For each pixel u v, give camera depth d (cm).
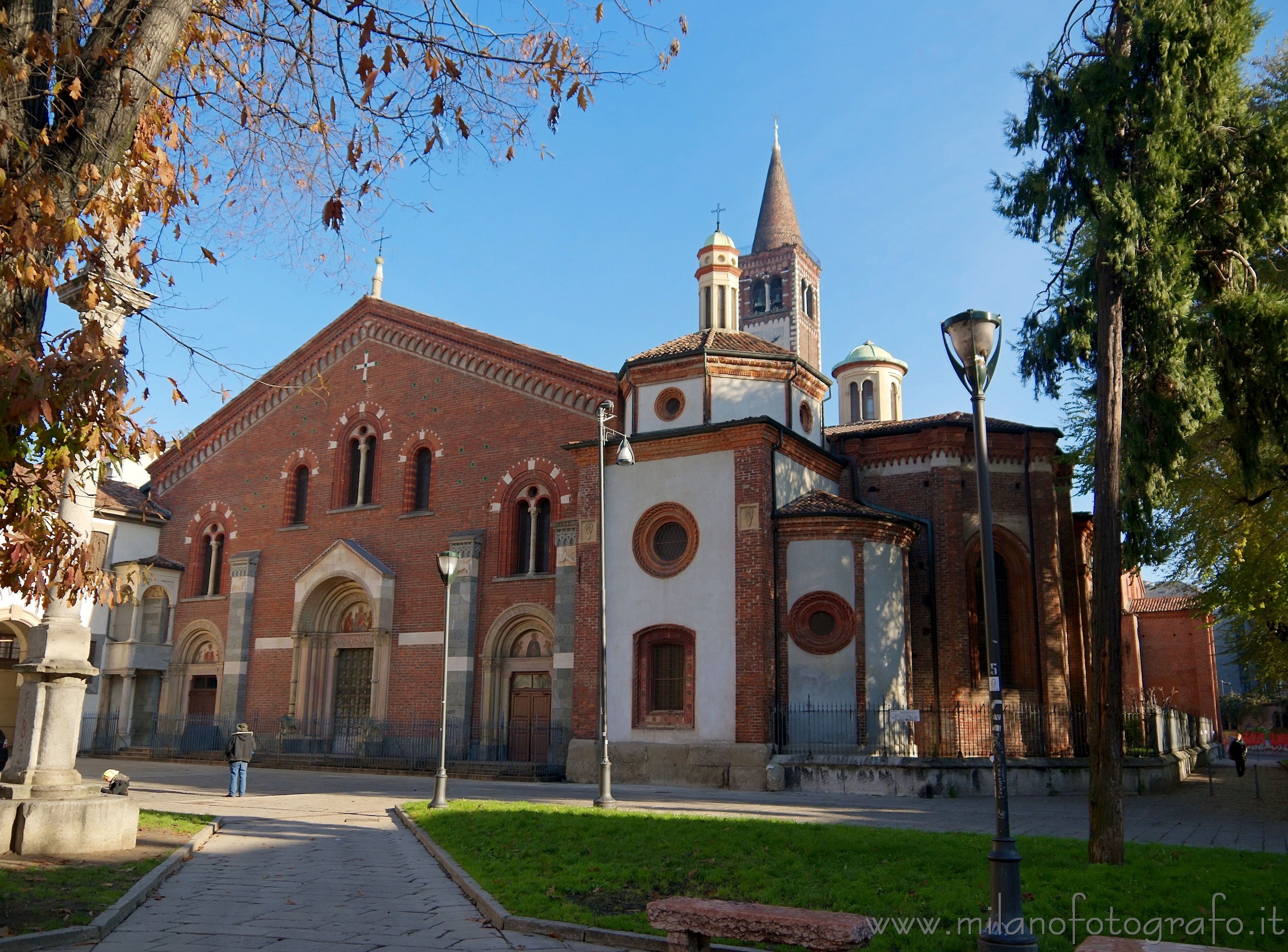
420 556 3381
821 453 3008
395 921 1034
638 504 2791
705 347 2917
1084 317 1675
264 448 3906
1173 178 1473
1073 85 1518
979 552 3108
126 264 1108
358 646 3469
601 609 2056
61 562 942
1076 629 3138
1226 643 3666
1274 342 1666
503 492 3256
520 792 2406
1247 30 1468
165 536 4069
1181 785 3017
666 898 1122
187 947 904
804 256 8644
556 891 1162
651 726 2617
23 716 1397
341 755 3300
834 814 1897
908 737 2680
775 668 2581
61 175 838
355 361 3744
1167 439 1641
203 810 1997
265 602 3703
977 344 1055
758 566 2577
